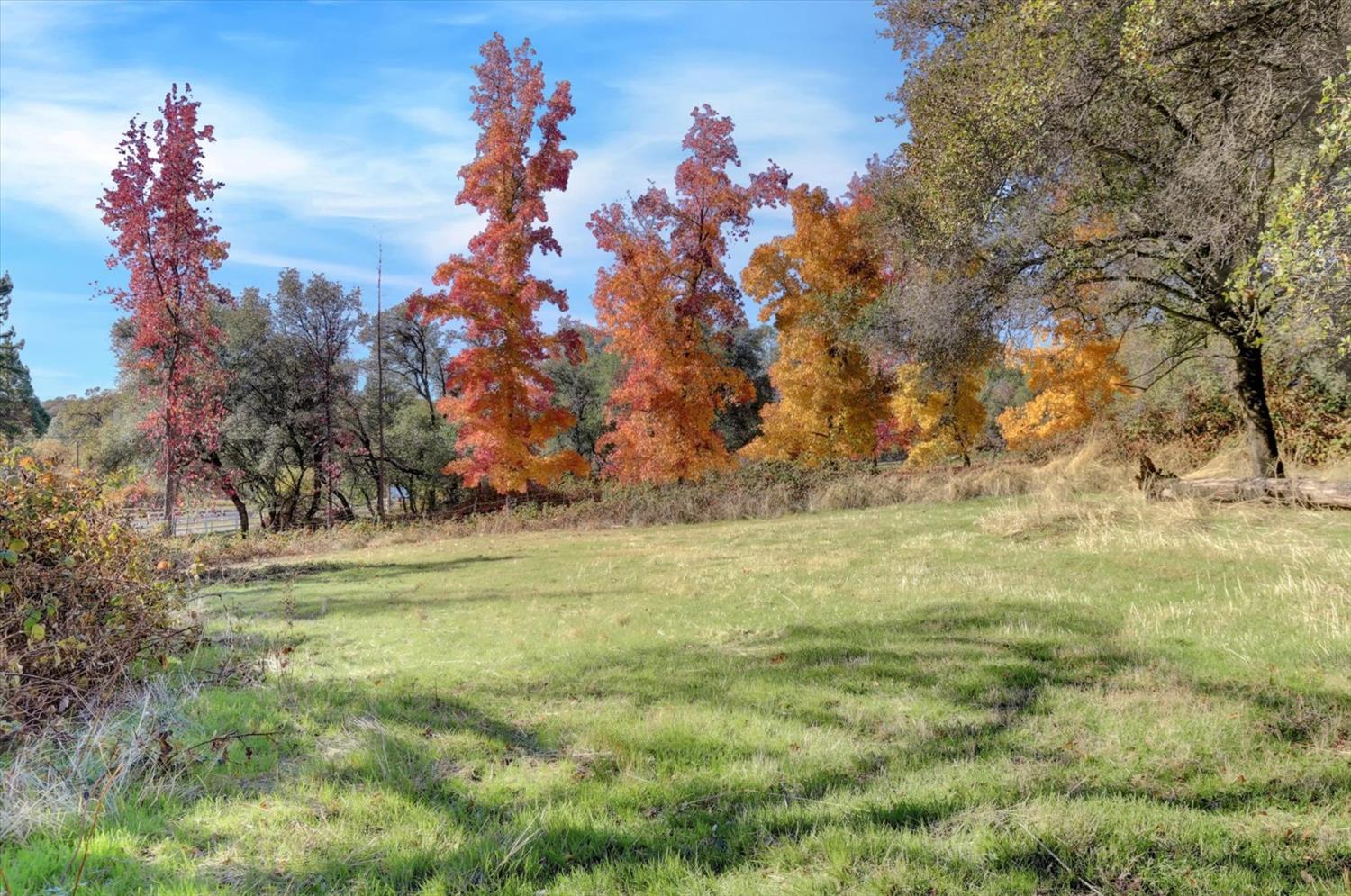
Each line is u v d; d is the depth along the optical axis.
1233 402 18.20
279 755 4.02
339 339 34.41
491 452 27.08
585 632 7.04
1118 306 15.95
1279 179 11.61
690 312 29.80
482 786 3.56
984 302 17.16
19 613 4.83
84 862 2.58
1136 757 3.56
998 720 4.12
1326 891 2.48
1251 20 10.74
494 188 28.02
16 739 4.22
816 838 2.90
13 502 5.36
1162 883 2.57
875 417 31.12
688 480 28.17
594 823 3.14
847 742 3.94
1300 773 3.31
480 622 7.89
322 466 32.94
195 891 2.60
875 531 14.27
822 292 30.27
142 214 25.03
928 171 17.78
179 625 6.97
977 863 2.71
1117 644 5.48
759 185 29.73
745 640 6.44
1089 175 15.41
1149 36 10.68
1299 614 5.96
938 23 18.56
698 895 2.57
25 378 50.72
